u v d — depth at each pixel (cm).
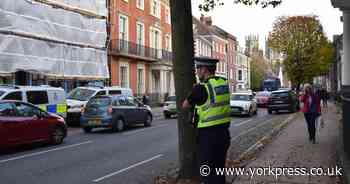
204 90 585
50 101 1880
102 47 3175
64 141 1516
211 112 586
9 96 1655
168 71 4669
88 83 3078
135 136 1661
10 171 948
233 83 8069
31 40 2419
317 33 4922
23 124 1276
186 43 782
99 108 1839
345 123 959
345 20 1592
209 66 600
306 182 741
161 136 1648
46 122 1377
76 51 2858
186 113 777
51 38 2598
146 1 4219
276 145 1234
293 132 1597
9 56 2245
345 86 1584
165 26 4744
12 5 2273
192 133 779
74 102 2188
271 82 6350
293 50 4959
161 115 3122
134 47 3850
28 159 1113
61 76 2692
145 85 4197
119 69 3641
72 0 2831
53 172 936
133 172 935
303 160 961
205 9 1180
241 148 1249
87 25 2981
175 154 1188
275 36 5059
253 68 9662
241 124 2192
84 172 936
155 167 991
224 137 593
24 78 2450
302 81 5038
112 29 3491
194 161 778
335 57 4284
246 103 2859
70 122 2194
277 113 3228
